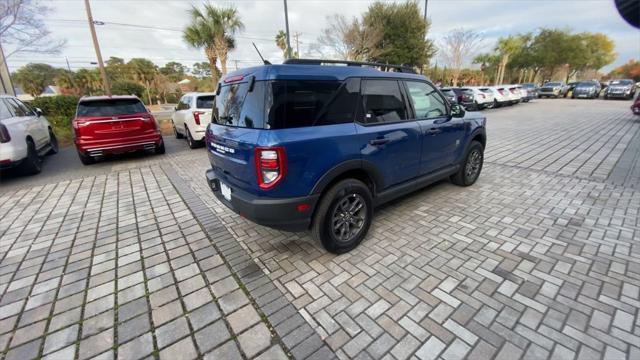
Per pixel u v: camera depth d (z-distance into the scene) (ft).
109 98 20.92
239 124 8.39
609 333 5.95
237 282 8.02
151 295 7.61
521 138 27.32
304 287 7.71
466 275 7.95
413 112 10.87
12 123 17.93
